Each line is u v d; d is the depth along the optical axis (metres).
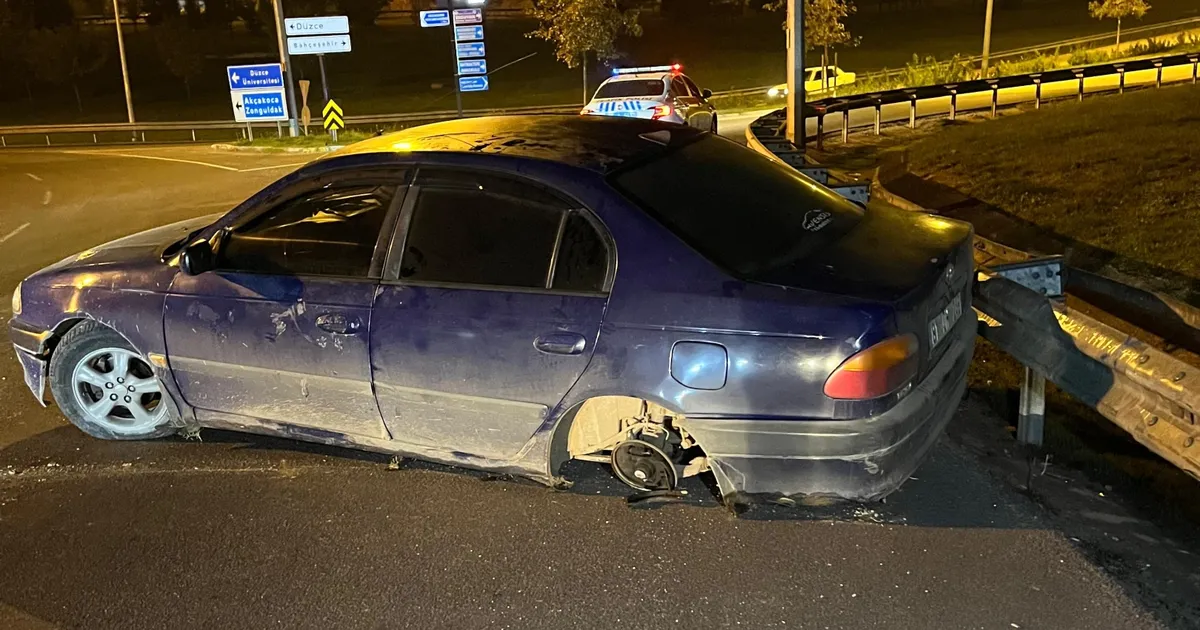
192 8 69.50
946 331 3.79
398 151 4.13
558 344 3.69
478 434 4.01
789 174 4.40
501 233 3.86
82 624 3.40
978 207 10.45
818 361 3.35
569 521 3.94
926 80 30.88
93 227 13.45
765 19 73.50
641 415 3.88
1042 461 4.30
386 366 4.04
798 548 3.65
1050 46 48.22
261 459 4.66
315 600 3.47
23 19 60.91
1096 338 3.83
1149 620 3.12
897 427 3.38
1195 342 5.43
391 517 4.05
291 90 30.56
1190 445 3.24
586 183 3.75
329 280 4.13
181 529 4.02
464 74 30.72
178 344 4.49
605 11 35.50
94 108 52.41
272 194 4.32
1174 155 11.94
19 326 4.86
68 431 5.12
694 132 4.54
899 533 3.72
